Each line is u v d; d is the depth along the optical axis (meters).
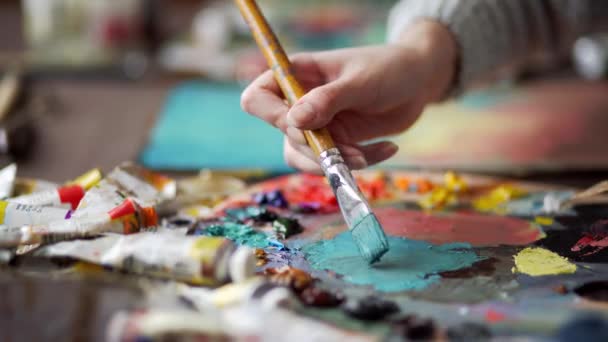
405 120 0.96
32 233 0.69
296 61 0.86
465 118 1.41
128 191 0.83
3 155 1.20
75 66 1.69
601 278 0.70
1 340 0.58
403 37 1.02
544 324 0.61
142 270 0.66
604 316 0.61
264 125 1.36
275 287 0.61
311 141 0.76
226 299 0.61
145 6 1.80
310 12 2.10
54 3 1.75
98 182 0.82
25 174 1.13
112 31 1.77
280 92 0.83
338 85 0.81
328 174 0.74
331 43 1.82
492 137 1.31
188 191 0.92
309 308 0.63
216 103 1.47
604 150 1.24
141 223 0.74
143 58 1.75
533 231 0.82
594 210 0.87
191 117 1.39
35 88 1.53
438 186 0.96
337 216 0.87
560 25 1.26
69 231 0.70
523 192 0.94
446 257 0.75
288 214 0.87
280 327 0.56
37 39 1.79
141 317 0.55
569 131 1.33
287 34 1.89
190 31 1.96
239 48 1.78
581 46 1.67
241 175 1.07
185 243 0.67
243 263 0.64
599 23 1.73
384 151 0.84
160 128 1.33
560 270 0.72
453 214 0.87
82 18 1.78
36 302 0.61
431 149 1.25
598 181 1.09
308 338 0.55
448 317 0.62
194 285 0.66
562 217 0.86
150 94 1.52
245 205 0.90
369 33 1.91
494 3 1.14
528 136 1.31
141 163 1.17
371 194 0.94
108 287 0.62
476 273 0.71
